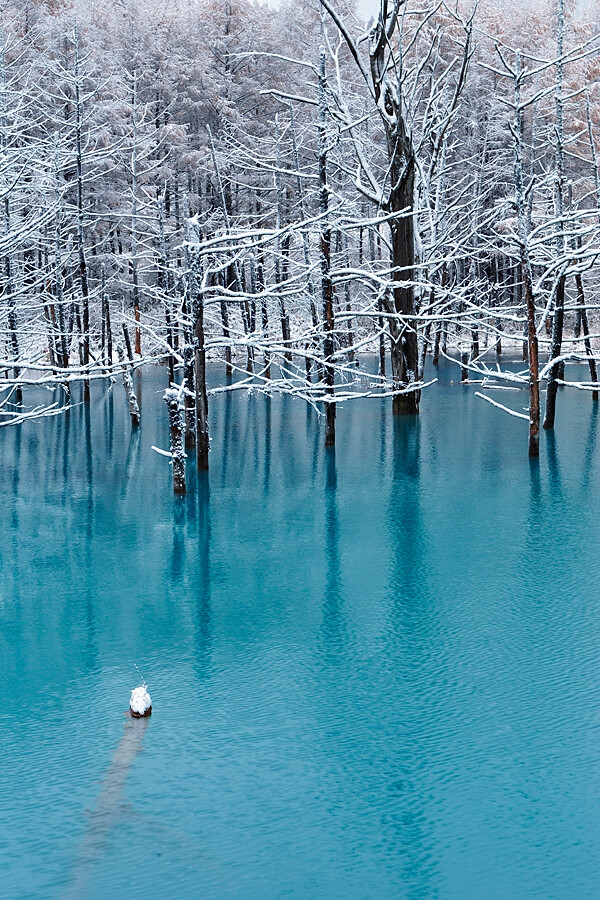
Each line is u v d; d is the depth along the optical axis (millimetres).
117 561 14086
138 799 7566
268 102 54781
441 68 44500
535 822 7191
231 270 46031
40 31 40938
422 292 29359
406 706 9070
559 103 25578
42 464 22000
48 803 7527
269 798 7551
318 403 33406
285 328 37250
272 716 8922
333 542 14812
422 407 30625
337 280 23359
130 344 42844
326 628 11148
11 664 10297
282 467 20953
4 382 15586
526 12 54938
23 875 6668
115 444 24672
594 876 6586
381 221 21891
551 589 12344
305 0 52188
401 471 20172
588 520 15766
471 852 6867
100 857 6848
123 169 45750
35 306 19141
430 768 7941
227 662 10227
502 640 10656
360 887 6508
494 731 8562
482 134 46125
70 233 38000
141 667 10148
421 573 13148
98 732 8688
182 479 18266
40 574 13531
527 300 20812
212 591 12609
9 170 20484
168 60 51688
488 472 19812
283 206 47438
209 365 46031
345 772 7902
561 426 25969
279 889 6500
